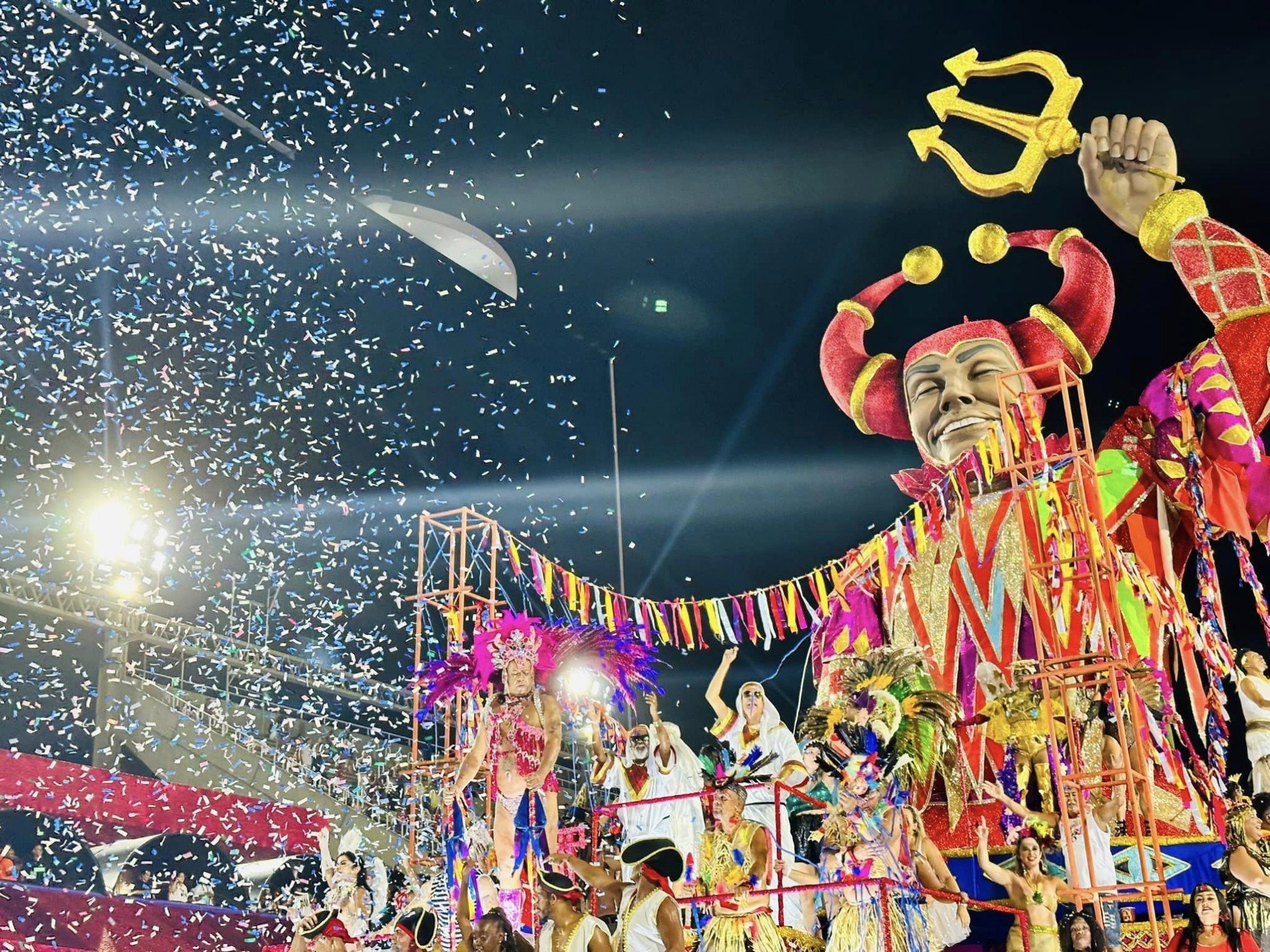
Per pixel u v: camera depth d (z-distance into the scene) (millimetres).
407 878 10523
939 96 14477
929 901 8828
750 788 9547
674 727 9508
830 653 13797
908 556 12680
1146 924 9594
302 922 10023
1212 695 11156
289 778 15977
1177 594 12234
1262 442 12047
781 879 8688
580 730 10281
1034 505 10008
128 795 13391
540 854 8969
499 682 9969
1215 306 12484
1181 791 10836
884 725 8578
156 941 12172
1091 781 10391
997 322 15156
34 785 12844
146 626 16016
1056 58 13977
